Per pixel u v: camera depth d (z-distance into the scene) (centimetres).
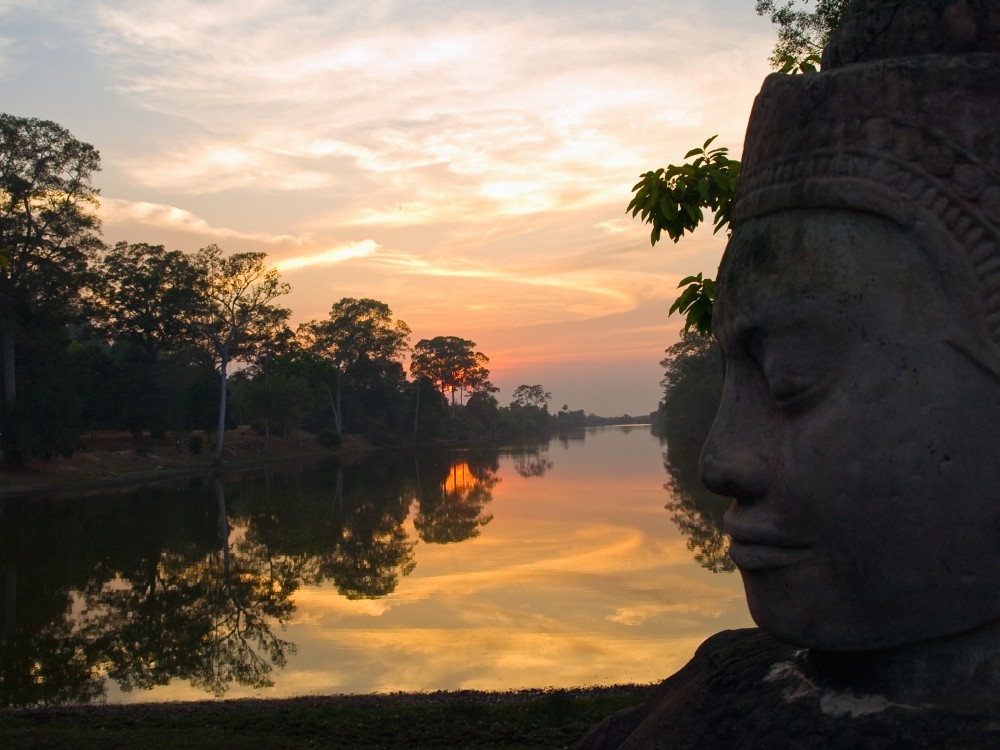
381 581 1600
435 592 1480
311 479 4134
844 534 220
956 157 216
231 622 1306
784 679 248
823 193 227
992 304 212
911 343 217
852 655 230
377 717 759
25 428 3416
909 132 220
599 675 970
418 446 8394
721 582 1445
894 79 222
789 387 228
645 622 1202
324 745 684
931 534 214
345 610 1367
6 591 1558
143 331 5078
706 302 470
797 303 227
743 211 249
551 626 1207
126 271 4881
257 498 3189
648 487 3453
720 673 268
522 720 738
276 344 5331
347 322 7912
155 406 4731
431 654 1091
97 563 1833
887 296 219
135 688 989
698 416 4975
